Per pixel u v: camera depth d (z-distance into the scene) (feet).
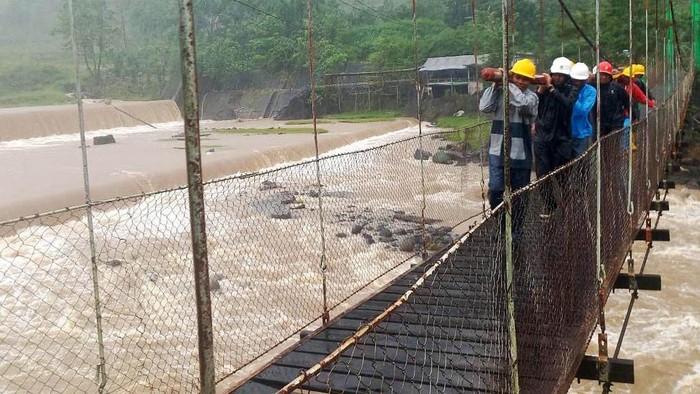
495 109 22.12
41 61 239.91
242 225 44.60
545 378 12.91
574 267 15.28
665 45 52.65
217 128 150.20
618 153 22.11
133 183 67.92
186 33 5.79
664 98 48.01
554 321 13.38
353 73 183.01
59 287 33.60
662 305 39.01
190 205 5.94
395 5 268.82
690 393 29.50
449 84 169.17
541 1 31.94
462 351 13.52
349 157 52.03
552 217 14.15
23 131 124.47
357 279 38.50
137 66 221.87
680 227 55.26
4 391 24.61
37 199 56.59
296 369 15.69
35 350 27.63
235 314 32.01
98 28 216.74
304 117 187.83
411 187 54.08
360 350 14.67
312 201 52.29
